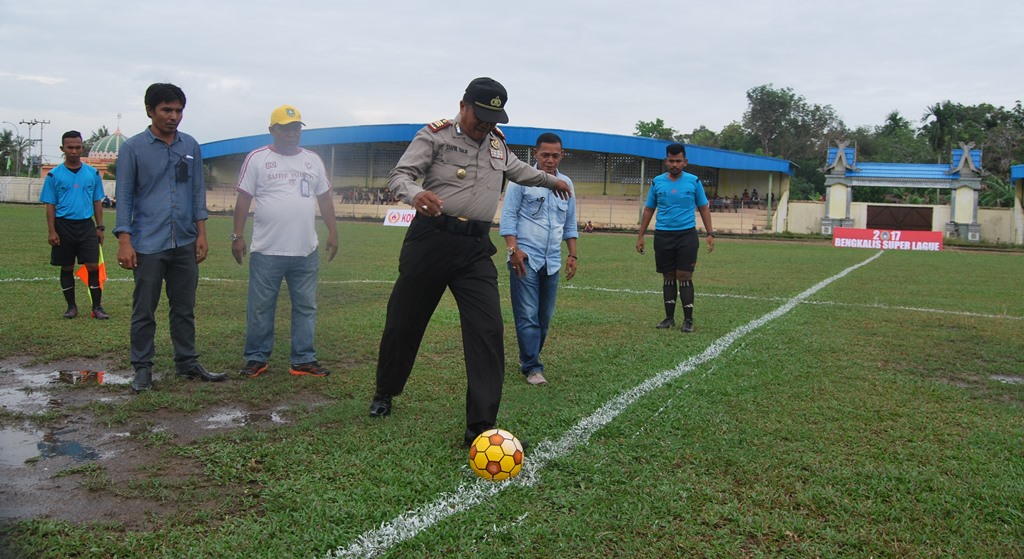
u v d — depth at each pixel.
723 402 4.71
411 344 4.19
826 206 38.84
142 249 4.91
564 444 3.81
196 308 8.21
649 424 4.20
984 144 59.62
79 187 7.34
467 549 2.68
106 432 4.03
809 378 5.43
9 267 11.34
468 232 3.96
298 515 2.93
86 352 5.95
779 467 3.55
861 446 3.90
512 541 2.77
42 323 7.14
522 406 4.56
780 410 4.54
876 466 3.59
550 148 5.34
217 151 48.66
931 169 38.09
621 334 7.25
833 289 11.80
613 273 13.86
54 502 3.07
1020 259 23.27
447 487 3.24
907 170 38.28
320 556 2.62
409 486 3.24
